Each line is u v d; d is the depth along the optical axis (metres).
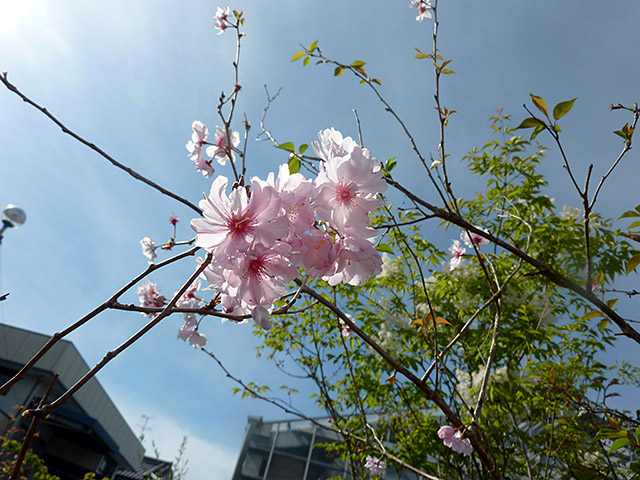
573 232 3.92
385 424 4.25
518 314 3.95
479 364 3.80
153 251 2.59
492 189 4.43
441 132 2.04
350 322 1.28
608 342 3.70
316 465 10.59
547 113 1.56
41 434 15.90
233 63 2.09
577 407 3.19
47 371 14.53
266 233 0.88
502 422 3.84
